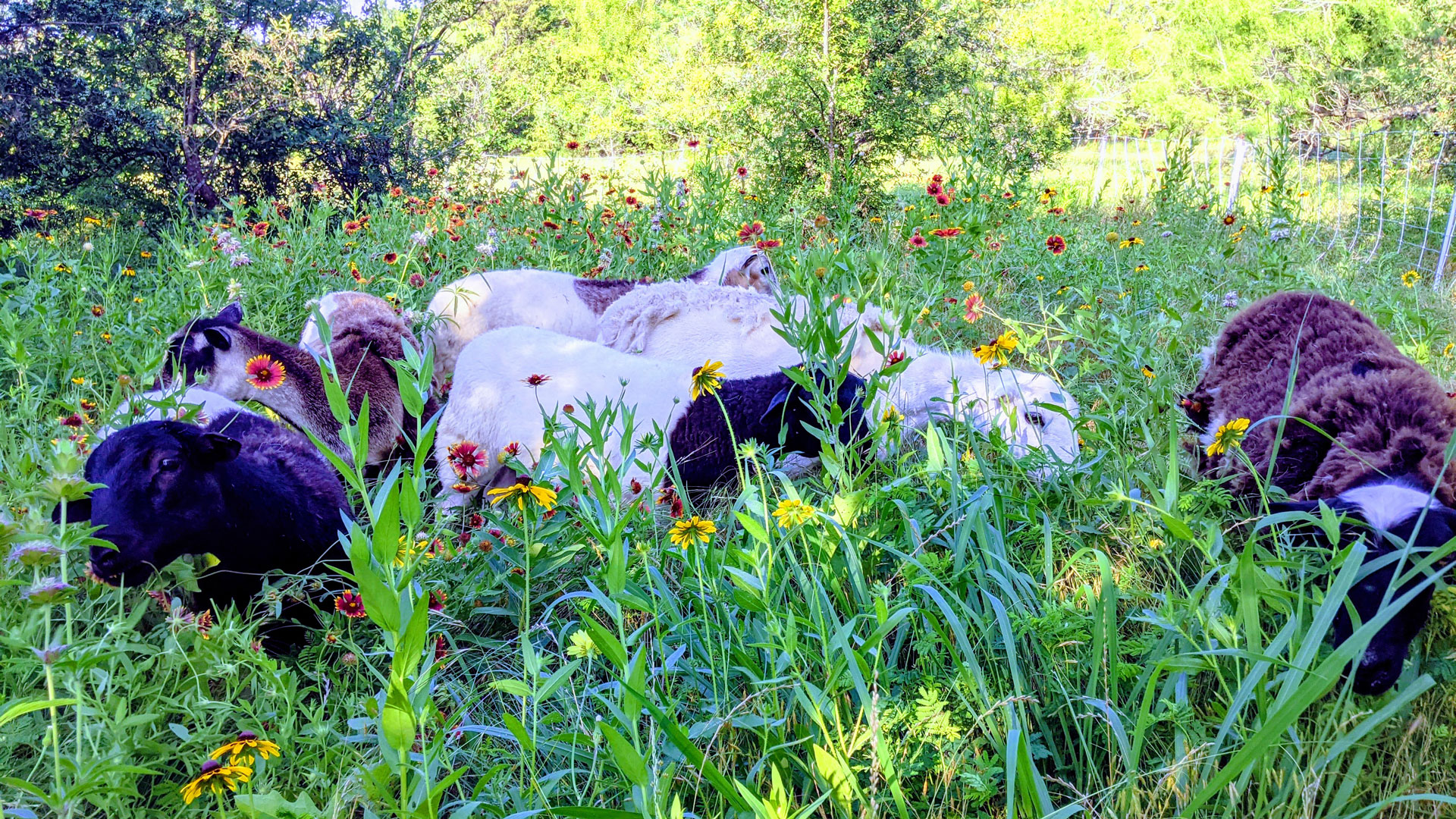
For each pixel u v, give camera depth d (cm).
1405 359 399
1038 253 719
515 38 2975
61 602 221
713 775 217
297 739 255
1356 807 249
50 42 1145
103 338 513
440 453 477
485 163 1451
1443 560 298
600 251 749
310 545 357
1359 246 1099
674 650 303
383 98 1387
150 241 983
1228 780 210
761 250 662
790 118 1191
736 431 439
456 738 282
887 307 486
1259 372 438
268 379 420
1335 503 314
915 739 267
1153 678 237
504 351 474
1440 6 1538
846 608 294
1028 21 1867
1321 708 267
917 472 351
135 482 307
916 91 1195
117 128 1171
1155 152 2153
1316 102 1731
